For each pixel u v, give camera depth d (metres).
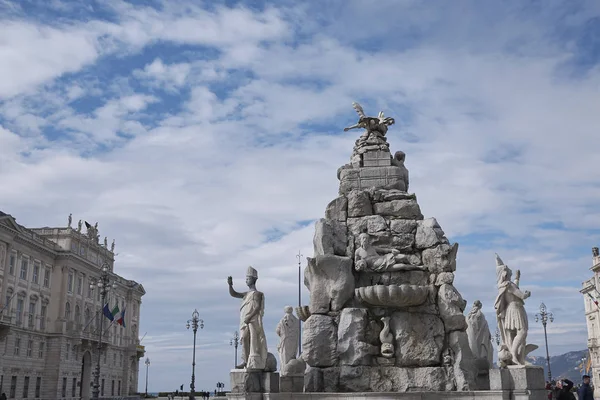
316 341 13.60
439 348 13.51
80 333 67.38
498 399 11.75
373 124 16.34
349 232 14.70
